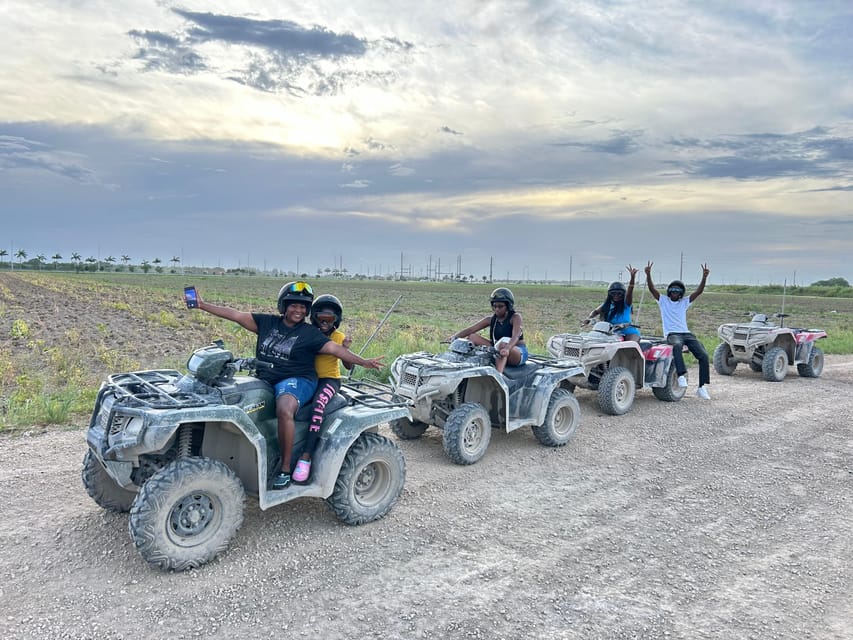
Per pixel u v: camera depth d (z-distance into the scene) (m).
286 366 5.20
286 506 5.71
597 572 4.61
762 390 12.43
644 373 10.53
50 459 6.77
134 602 4.00
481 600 4.16
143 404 4.47
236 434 4.98
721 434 8.80
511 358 7.89
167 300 42.06
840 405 11.02
